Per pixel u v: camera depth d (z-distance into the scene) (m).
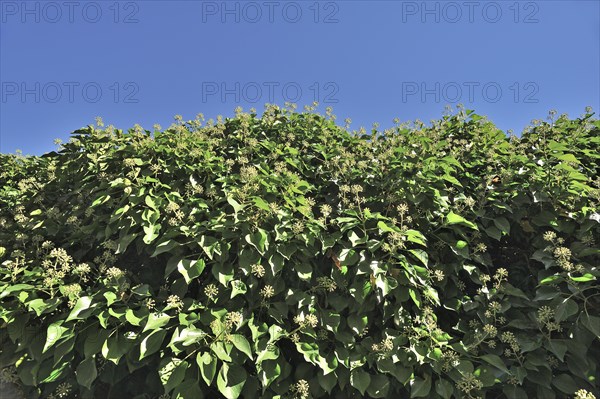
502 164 3.46
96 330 2.41
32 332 2.50
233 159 3.61
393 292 2.67
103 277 2.78
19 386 2.55
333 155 3.53
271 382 2.37
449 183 3.37
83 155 3.52
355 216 3.00
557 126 3.68
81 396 2.45
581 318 2.53
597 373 2.57
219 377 2.21
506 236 3.26
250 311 2.57
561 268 2.84
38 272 2.69
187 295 2.74
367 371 2.60
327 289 2.73
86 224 3.22
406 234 2.68
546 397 2.48
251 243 2.54
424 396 2.45
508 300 2.78
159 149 3.22
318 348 2.48
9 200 4.03
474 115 4.02
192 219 2.75
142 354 2.20
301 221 2.79
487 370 2.51
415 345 2.55
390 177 3.22
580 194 2.93
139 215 2.79
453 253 2.99
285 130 3.92
